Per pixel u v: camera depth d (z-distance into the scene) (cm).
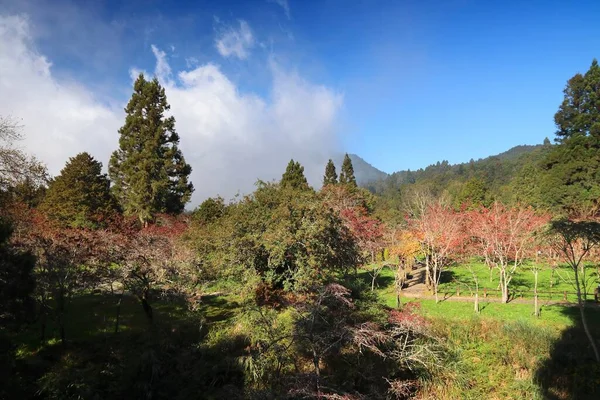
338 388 911
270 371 998
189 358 1083
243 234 1603
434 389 1116
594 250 1864
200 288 1864
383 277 2961
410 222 2873
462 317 1673
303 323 979
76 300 1905
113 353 1136
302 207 1511
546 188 4291
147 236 1861
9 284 898
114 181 4419
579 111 4678
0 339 911
